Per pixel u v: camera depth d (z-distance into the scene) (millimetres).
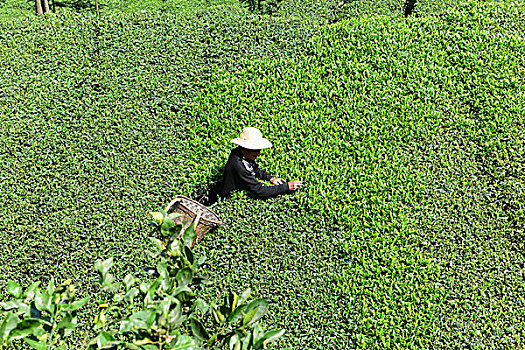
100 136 8398
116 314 2834
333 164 7777
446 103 8773
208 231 6504
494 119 8438
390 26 10445
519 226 7000
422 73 9258
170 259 2912
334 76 9445
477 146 8070
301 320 5887
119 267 6422
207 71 9758
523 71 9242
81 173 7766
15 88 9094
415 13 12914
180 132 8562
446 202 7266
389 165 7695
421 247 6770
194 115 8836
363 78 9250
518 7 11227
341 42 10172
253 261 6402
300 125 8391
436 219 7035
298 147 8023
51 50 10023
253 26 10711
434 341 5824
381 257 6512
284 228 6734
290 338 5715
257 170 7332
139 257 6508
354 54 9844
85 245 6746
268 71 9570
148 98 9188
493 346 5816
